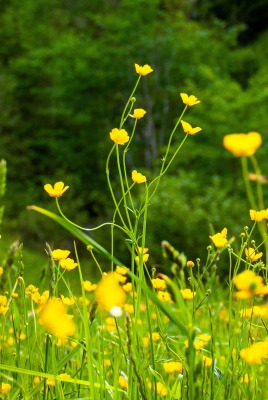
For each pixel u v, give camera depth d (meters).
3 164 1.64
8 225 21.42
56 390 1.71
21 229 21.45
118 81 25.56
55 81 28.06
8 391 1.79
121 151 25.64
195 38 25.62
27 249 19.41
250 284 1.26
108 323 2.58
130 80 25.42
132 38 25.28
